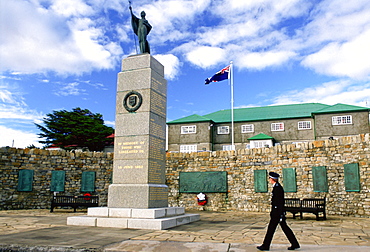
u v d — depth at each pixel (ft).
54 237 26.94
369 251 21.57
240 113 149.59
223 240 25.99
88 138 147.54
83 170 64.49
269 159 59.62
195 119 144.05
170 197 65.67
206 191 63.31
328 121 126.93
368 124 122.83
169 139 145.18
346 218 46.65
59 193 61.87
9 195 57.77
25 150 60.18
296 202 52.75
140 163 36.96
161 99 41.11
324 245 23.89
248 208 60.08
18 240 25.54
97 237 26.99
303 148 56.29
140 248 22.70
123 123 38.75
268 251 21.86
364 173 48.55
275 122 137.08
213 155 64.49
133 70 40.01
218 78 101.04
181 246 23.36
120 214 34.78
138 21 43.93
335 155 52.65
